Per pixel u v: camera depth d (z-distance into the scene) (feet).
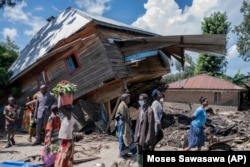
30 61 57.00
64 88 19.13
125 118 28.43
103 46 47.01
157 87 62.03
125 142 28.17
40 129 36.09
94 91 49.83
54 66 53.52
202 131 27.07
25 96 59.31
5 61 74.59
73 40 50.80
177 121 51.90
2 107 61.26
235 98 113.91
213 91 116.98
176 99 122.93
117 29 52.16
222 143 31.63
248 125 55.21
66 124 19.27
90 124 47.75
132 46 48.62
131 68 50.24
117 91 47.80
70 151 19.29
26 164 22.40
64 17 60.95
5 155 29.71
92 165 25.57
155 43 46.65
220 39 41.65
